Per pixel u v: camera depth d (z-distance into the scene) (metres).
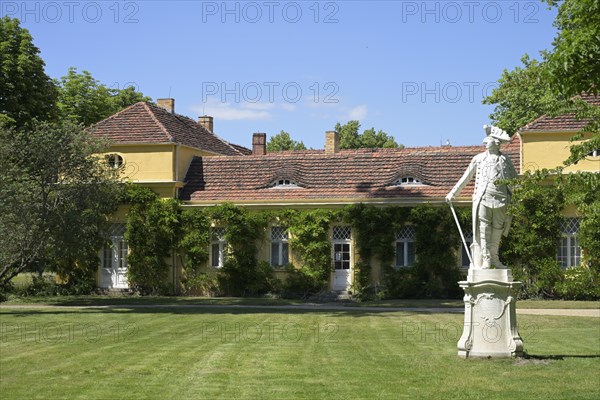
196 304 34.19
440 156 40.78
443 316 27.11
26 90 45.50
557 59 12.39
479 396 12.93
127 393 13.45
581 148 13.33
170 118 44.84
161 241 40.56
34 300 37.12
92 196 33.00
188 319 25.55
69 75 59.88
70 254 32.59
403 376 14.55
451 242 37.69
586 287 35.09
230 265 39.72
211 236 40.97
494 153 16.36
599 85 12.98
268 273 39.56
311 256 39.09
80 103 59.28
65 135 32.09
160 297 39.00
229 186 41.78
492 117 50.72
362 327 22.92
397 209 38.38
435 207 38.12
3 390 13.76
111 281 41.47
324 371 15.13
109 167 35.62
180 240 40.59
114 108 63.84
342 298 38.47
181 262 40.88
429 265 37.66
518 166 38.94
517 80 47.69
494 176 16.14
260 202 40.03
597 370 14.98
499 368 15.19
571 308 31.52
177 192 41.28
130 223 40.66
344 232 39.56
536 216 36.00
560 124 36.56
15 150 30.80
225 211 39.88
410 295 37.81
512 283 16.12
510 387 13.54
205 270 40.56
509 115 49.53
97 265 41.19
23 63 45.06
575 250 36.50
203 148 45.09
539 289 36.03
